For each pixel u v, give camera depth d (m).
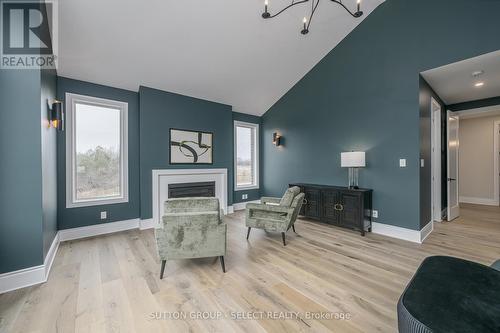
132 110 3.96
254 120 5.90
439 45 2.94
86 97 3.51
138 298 1.89
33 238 2.10
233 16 3.07
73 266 2.48
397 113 3.37
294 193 3.23
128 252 2.88
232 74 4.23
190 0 2.73
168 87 4.11
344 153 3.68
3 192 1.98
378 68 3.59
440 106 4.20
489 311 0.82
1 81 1.98
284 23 3.41
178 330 1.53
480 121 5.77
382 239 3.31
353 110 3.95
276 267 2.45
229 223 4.29
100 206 3.63
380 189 3.58
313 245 3.09
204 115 4.75
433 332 0.72
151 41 3.11
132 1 2.58
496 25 2.52
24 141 2.07
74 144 3.44
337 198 3.78
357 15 2.32
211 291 2.00
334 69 4.24
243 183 5.80
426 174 3.45
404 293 0.95
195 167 4.61
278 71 4.51
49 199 2.57
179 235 2.23
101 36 2.87
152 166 4.03
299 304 1.81
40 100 2.13
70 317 1.66
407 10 3.24
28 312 1.71
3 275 1.96
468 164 5.95
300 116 4.95
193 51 3.46
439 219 4.14
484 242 3.11
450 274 1.09
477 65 2.89
